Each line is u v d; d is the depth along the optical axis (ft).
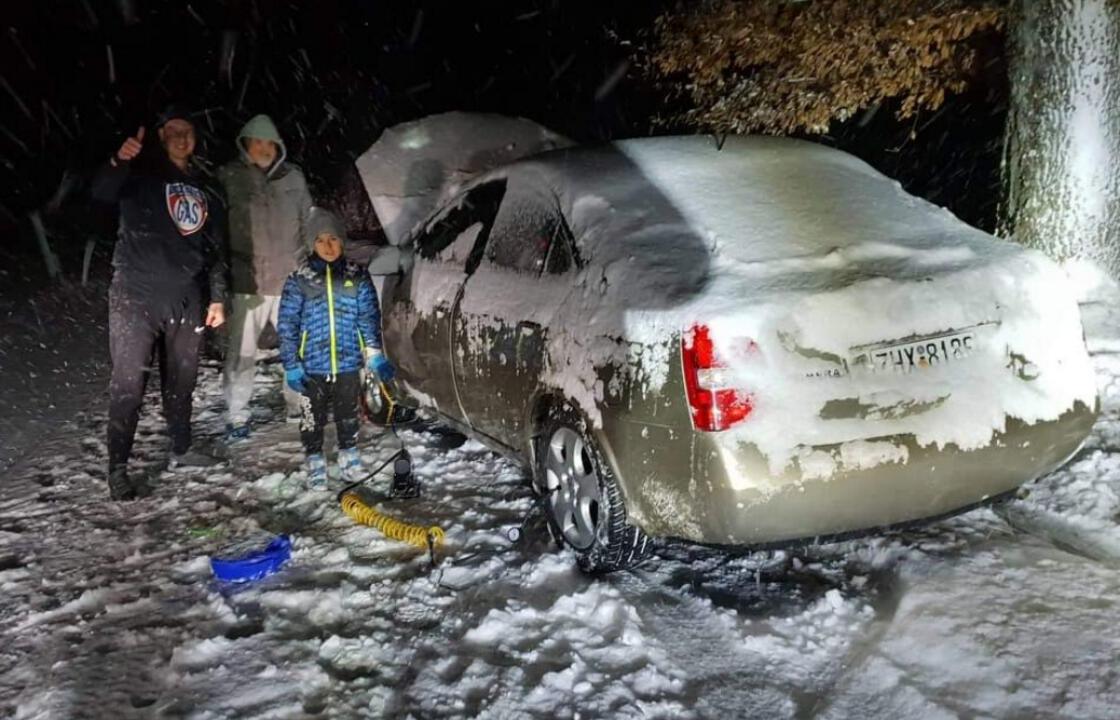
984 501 11.73
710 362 10.68
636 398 11.44
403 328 17.98
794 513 10.69
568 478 13.28
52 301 38.04
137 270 16.61
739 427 10.61
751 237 12.59
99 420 22.66
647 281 11.98
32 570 14.35
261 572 13.50
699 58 27.91
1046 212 20.98
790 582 12.57
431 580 13.07
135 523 15.99
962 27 22.72
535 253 14.53
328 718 10.25
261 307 20.27
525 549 13.84
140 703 10.77
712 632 11.37
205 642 11.73
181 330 17.39
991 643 10.36
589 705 10.06
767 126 26.66
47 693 10.99
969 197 34.04
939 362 11.19
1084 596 11.10
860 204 13.80
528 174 15.42
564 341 12.90
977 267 11.73
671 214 13.19
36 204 56.90
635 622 11.50
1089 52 19.93
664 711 9.93
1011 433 11.30
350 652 11.48
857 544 13.15
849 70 25.25
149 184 16.62
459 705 10.26
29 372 27.66
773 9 25.86
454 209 17.63
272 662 11.36
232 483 17.53
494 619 11.66
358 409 17.33
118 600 13.16
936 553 12.49
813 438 10.61
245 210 19.75
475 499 15.88
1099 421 16.30
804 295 10.94
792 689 10.23
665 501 11.32
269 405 22.91
